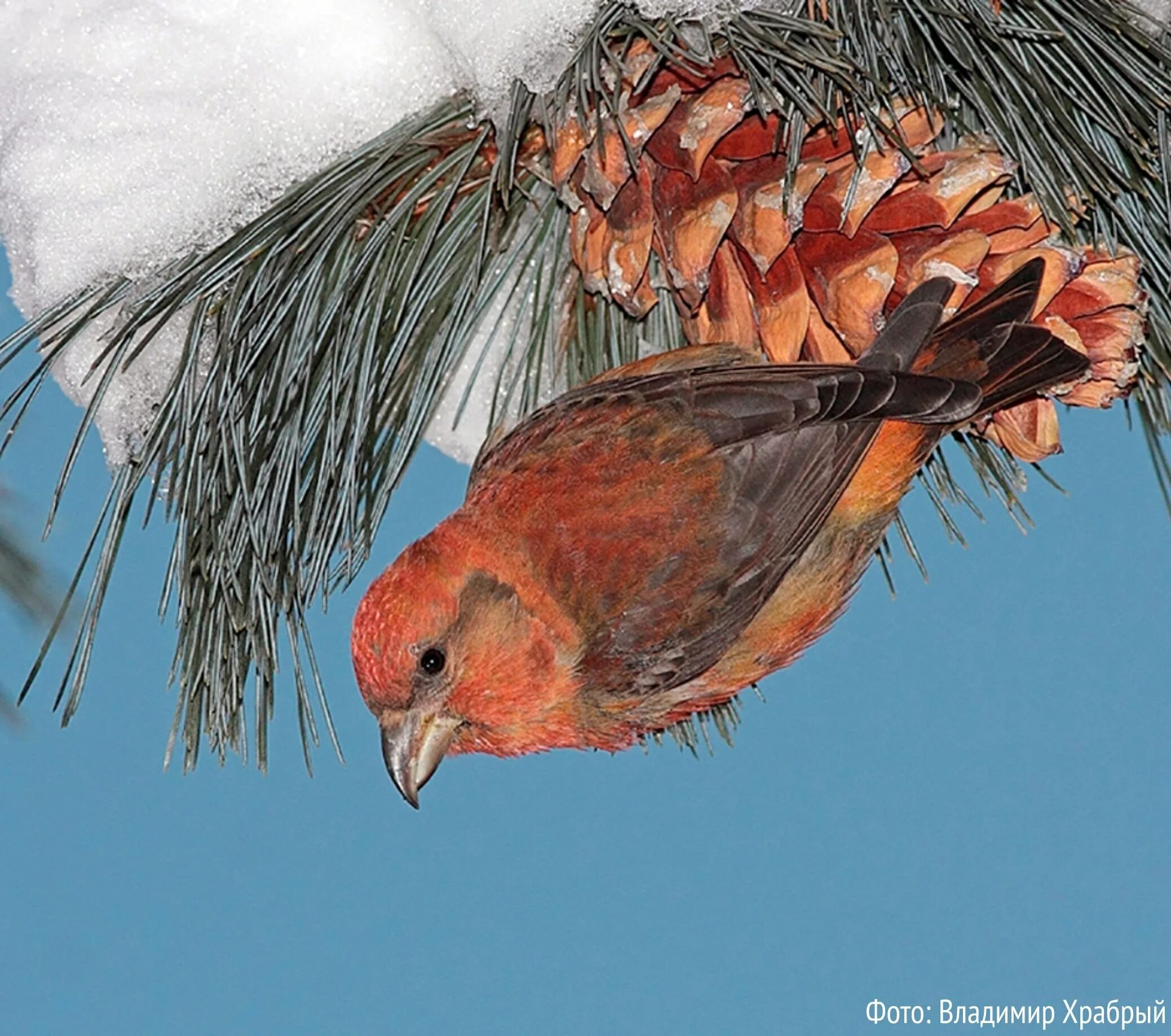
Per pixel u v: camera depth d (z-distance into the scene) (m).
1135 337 2.51
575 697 2.55
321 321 2.50
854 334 2.52
